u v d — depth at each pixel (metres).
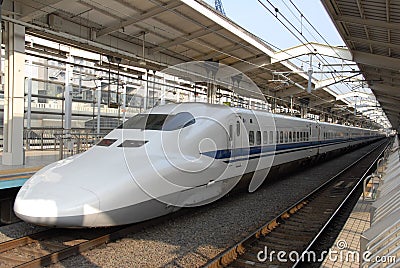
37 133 25.64
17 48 11.43
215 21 13.48
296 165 17.20
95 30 13.55
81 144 17.69
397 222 4.12
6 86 11.59
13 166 10.98
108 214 6.45
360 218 8.30
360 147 45.53
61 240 7.02
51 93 27.92
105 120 29.44
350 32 12.30
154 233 7.59
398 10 9.07
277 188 13.43
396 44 12.31
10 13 10.73
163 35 14.85
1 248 6.38
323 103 38.19
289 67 21.47
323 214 9.84
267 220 8.91
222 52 16.66
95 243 6.70
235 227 8.24
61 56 16.91
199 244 7.06
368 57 15.09
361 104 49.66
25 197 6.30
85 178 6.60
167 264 6.09
